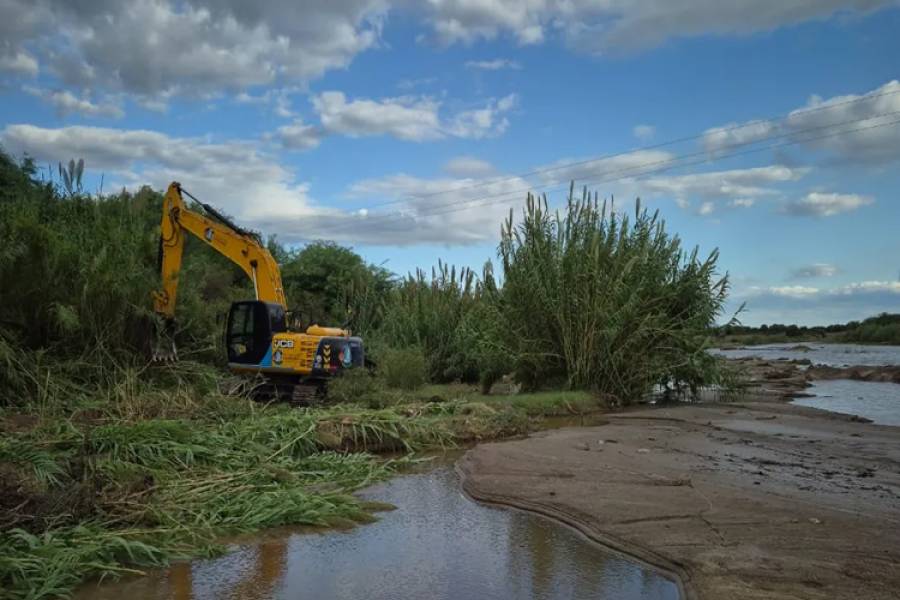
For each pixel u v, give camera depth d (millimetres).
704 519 6578
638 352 18609
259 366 15078
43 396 11188
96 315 13328
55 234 13539
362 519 7156
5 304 12648
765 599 4637
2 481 6238
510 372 20406
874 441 11438
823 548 5668
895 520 6508
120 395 11516
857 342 82562
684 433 12391
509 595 5090
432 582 5371
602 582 5332
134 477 7148
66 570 5188
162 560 5770
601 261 19141
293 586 5305
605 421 14961
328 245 30312
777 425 13531
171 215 15898
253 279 15953
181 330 15648
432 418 12516
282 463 8945
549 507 7285
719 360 19859
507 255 19719
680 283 19500
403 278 24469
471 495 8086
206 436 9133
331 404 13945
